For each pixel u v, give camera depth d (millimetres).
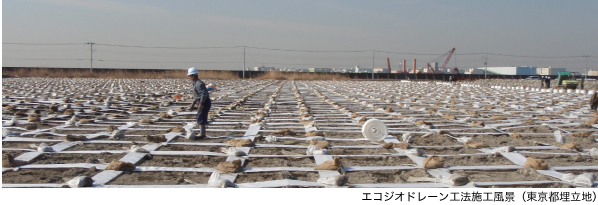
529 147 8734
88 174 6402
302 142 9125
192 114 13914
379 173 6746
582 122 12945
